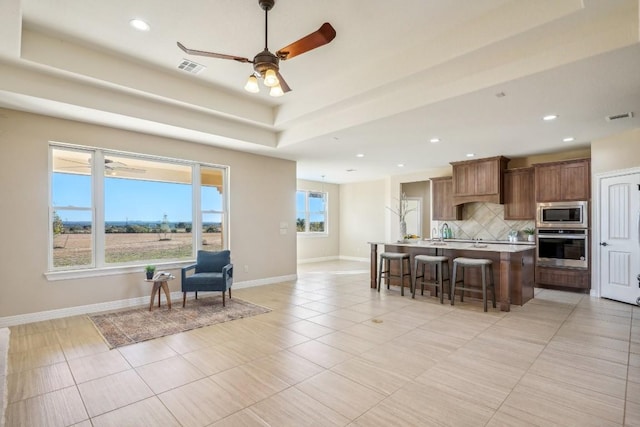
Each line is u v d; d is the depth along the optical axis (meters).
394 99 3.99
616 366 2.78
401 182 9.09
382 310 4.52
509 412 2.13
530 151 6.16
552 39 2.81
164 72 4.04
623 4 2.40
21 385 2.50
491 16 2.86
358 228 10.53
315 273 7.84
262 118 5.16
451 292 4.79
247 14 2.85
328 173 8.91
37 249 4.00
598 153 5.22
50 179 4.16
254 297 5.30
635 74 2.94
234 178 5.97
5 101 3.54
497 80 3.12
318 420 2.06
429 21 2.96
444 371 2.71
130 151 4.71
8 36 2.70
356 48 3.42
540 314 4.30
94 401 2.28
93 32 3.18
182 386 2.48
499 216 7.00
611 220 5.04
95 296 4.41
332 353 3.08
